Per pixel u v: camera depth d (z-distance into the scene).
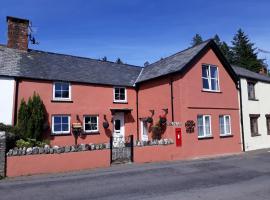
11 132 13.83
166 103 18.56
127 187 9.58
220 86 19.98
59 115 17.94
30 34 20.02
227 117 20.23
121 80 21.48
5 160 11.25
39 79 17.45
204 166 13.72
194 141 17.42
